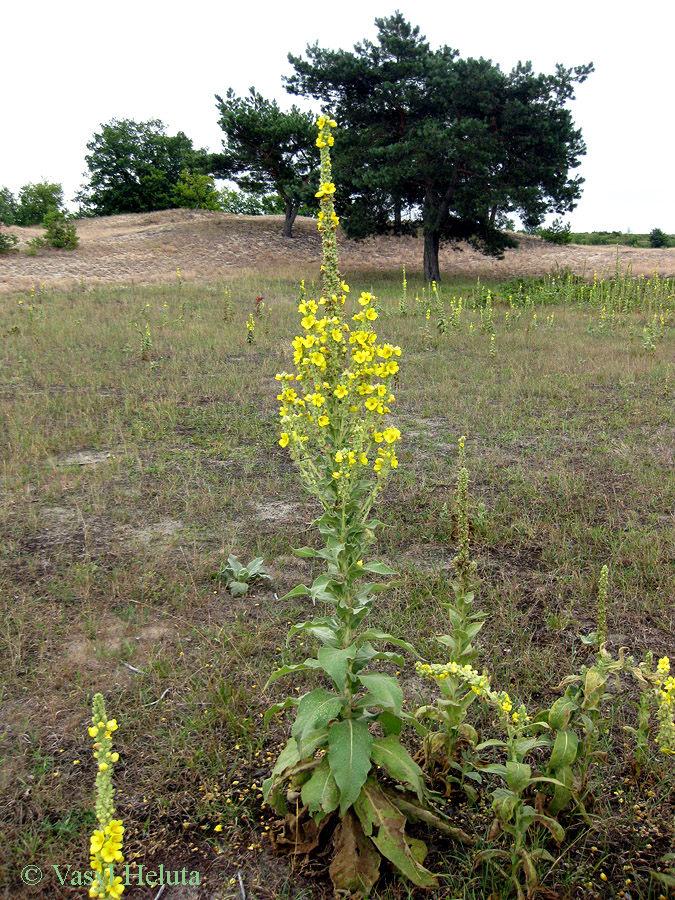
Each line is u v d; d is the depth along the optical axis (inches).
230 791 118.5
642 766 117.5
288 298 920.9
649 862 104.6
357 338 106.6
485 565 202.5
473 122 1048.2
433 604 177.8
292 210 1708.9
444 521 229.0
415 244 1812.3
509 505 241.3
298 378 111.6
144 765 125.6
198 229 1720.0
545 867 102.7
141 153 2191.2
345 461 105.8
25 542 219.0
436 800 112.8
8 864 104.6
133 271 1310.3
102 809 74.4
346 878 99.3
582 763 113.6
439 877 101.9
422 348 567.8
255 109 1520.7
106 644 162.4
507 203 1098.1
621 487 261.1
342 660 97.1
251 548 215.3
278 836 108.6
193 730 132.8
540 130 1083.3
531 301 851.4
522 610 177.5
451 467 288.0
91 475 280.7
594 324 692.7
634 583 187.2
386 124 1202.6
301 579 196.5
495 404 395.5
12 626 168.2
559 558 202.8
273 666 152.3
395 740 106.3
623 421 347.6
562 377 448.1
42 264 1315.2
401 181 1147.9
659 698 107.9
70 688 146.0
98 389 439.8
